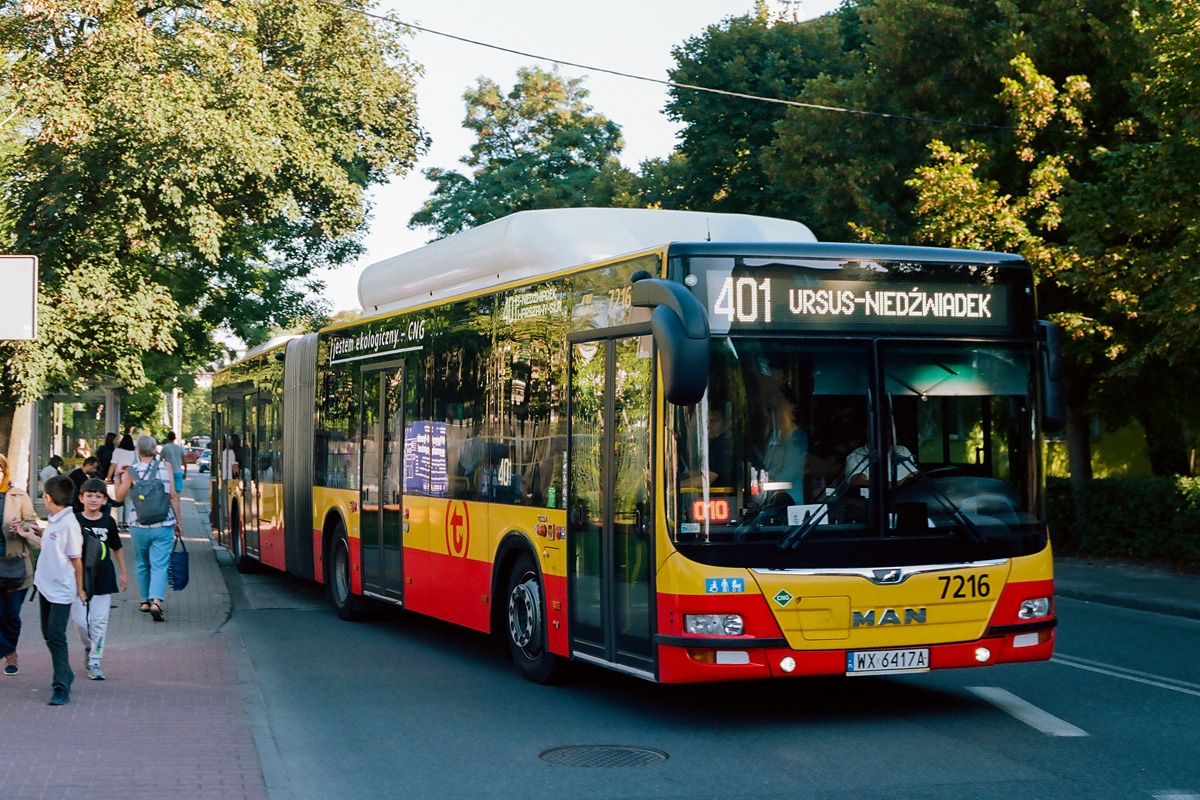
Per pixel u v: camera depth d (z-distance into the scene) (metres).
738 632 7.73
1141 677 10.23
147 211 24.75
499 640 10.52
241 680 10.18
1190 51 15.66
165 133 22.75
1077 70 20.94
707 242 8.02
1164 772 7.05
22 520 9.95
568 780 7.02
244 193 26.09
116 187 23.38
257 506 18.69
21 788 6.59
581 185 44.09
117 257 24.97
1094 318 19.80
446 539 11.46
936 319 8.33
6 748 7.53
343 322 14.95
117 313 24.03
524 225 10.44
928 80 21.91
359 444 13.91
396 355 12.88
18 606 10.07
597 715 8.84
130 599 15.95
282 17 27.98
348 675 10.55
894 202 22.95
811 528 7.87
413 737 8.16
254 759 7.31
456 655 11.68
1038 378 8.55
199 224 24.08
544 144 47.09
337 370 14.78
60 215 23.86
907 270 8.30
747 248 8.05
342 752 7.75
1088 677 10.24
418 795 6.75
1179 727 8.27
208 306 32.91
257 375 18.88
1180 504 18.56
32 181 24.03
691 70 31.77
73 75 23.44
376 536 13.30
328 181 27.23
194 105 23.08
